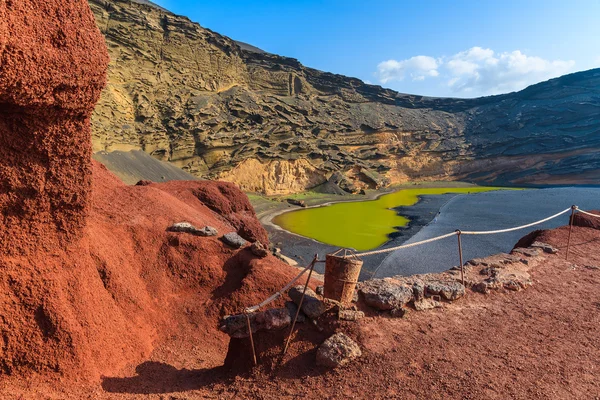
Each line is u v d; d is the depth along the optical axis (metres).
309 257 30.36
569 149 101.75
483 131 122.19
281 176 75.19
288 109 87.00
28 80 4.81
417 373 5.03
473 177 112.75
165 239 9.73
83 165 6.34
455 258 28.23
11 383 5.14
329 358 5.29
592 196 71.62
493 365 5.25
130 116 59.72
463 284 7.88
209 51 76.69
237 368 5.82
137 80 62.59
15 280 5.50
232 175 67.19
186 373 6.41
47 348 5.45
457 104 141.62
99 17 59.03
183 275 9.12
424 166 112.50
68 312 5.85
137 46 63.28
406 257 28.61
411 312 6.58
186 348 7.36
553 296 8.02
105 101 54.81
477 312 6.98
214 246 9.86
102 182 12.00
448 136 121.12
